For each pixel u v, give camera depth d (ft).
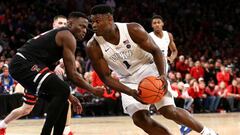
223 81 46.03
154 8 61.77
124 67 14.08
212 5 66.64
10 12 48.62
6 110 32.73
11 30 46.29
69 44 13.06
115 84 13.25
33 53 13.46
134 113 14.14
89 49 13.60
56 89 12.94
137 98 12.78
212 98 44.68
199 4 65.92
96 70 13.67
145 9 61.00
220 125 27.09
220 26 63.67
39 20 50.11
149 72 14.24
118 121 32.73
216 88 45.21
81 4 55.31
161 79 12.78
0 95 32.63
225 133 21.42
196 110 43.91
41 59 13.43
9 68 13.76
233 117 36.11
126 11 58.39
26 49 13.60
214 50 58.03
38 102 34.83
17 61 13.51
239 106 46.47
